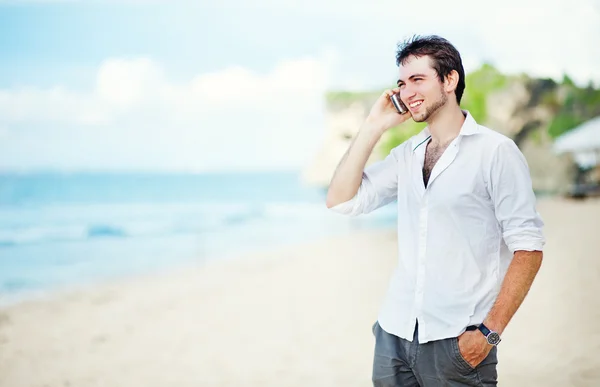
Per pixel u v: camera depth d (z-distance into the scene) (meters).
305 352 5.61
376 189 2.47
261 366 5.25
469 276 2.17
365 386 4.61
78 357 5.89
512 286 2.10
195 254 18.16
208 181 65.19
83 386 4.99
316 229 24.73
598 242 9.98
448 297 2.17
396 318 2.27
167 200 50.19
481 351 2.11
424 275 2.21
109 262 16.84
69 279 13.51
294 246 14.36
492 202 2.20
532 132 31.48
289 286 9.20
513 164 2.13
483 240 2.19
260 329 6.60
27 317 7.97
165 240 22.53
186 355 5.75
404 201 2.32
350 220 27.27
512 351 4.93
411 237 2.28
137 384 4.96
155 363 5.54
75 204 44.41
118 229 27.23
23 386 5.02
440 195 2.19
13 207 40.62
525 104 31.30
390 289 2.34
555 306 6.19
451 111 2.26
